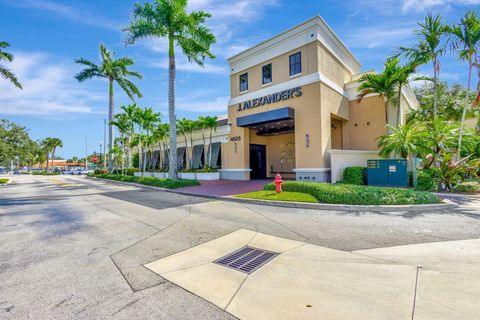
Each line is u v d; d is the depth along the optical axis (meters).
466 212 7.38
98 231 6.26
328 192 8.87
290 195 9.88
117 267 4.07
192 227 6.47
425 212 7.48
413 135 11.85
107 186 19.39
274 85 16.88
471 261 3.94
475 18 11.53
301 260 4.17
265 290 3.23
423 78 14.55
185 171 22.03
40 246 5.17
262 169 22.00
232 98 19.95
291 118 15.27
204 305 2.93
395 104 15.59
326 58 15.67
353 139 17.34
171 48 17.03
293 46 15.92
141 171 29.59
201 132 23.12
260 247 4.88
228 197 10.61
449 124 13.06
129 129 28.33
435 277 3.43
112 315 2.76
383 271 3.65
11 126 41.34
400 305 2.78
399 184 11.83
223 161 20.58
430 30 12.66
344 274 3.60
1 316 2.76
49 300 3.10
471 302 2.80
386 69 13.88
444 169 11.23
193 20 16.11
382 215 7.23
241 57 19.12
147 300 3.06
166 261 4.30
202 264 4.15
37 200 11.92
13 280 3.65
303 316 2.64
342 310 2.72
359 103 17.19
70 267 4.09
